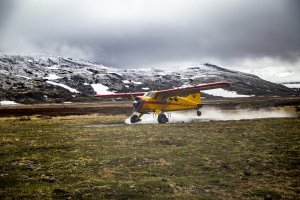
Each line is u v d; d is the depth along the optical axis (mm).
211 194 10953
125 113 65062
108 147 19781
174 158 16203
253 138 22281
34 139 24141
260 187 11711
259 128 27891
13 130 31453
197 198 10414
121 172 13680
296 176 13219
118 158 16281
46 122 42375
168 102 40500
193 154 17125
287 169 14211
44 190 11133
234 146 19344
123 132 27453
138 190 11133
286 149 18094
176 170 13930
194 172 13586
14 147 20375
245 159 15758
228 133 25234
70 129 31531
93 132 28047
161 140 22016
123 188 11312
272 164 14938
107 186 11570
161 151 18078
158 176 13078
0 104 177125
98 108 88500
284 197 10734
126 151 18266
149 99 39094
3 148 20031
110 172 13664
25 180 12570
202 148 18797
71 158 16656
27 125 37750
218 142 20875
